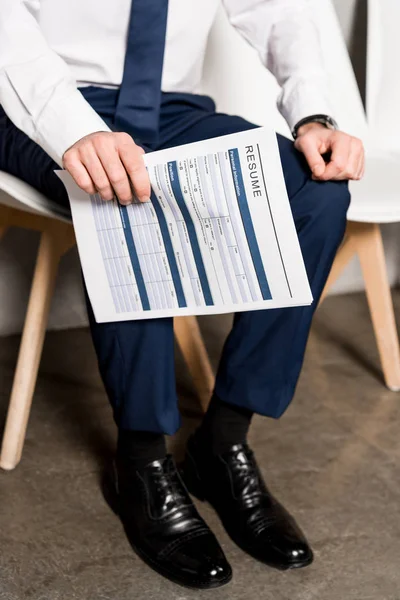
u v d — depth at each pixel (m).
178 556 1.06
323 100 1.21
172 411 1.10
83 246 1.00
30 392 1.32
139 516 1.12
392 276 2.35
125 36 1.19
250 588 1.05
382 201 1.37
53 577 1.06
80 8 1.15
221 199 0.90
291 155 1.07
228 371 1.13
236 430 1.18
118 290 1.01
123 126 1.18
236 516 1.14
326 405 1.61
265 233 0.90
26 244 1.84
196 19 1.24
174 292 0.98
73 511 1.22
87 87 1.21
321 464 1.38
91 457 1.38
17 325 1.89
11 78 1.01
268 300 0.95
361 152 1.05
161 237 0.95
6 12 1.03
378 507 1.25
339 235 1.07
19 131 1.17
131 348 1.06
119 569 1.08
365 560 1.12
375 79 1.80
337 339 1.96
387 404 1.63
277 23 1.29
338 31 1.75
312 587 1.06
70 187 0.96
